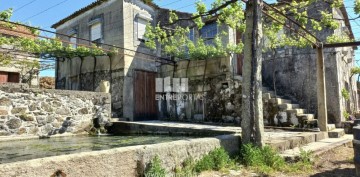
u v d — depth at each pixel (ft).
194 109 42.29
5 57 45.27
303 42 33.06
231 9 22.72
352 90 50.39
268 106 34.40
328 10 36.73
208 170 15.51
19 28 44.14
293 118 32.04
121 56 44.39
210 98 40.45
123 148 12.46
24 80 49.39
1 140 25.20
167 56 47.70
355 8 22.45
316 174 15.71
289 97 39.19
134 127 33.42
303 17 26.30
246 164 16.96
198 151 15.85
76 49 43.65
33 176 9.20
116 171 11.78
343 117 36.99
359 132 13.34
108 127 34.71
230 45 38.83
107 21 46.98
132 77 44.78
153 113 47.34
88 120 32.40
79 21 53.16
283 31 40.55
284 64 40.14
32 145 23.22
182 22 47.21
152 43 34.04
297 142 22.88
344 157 20.22
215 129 27.71
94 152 11.30
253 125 18.45
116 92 44.52
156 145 13.73
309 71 37.86
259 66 18.98
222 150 16.84
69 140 26.55
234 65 39.27
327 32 36.73
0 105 25.40
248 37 19.79
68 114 30.45
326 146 22.93
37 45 41.19
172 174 14.06
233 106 37.52
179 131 29.99
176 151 14.48
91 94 33.01
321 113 29.99
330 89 36.32
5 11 35.12
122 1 44.73
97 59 48.11
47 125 28.58
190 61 43.60
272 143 19.62
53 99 29.30
